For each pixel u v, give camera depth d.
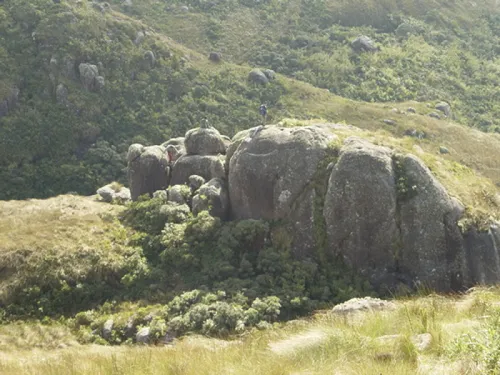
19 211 32.12
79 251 26.86
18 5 66.69
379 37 92.56
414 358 8.48
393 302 16.28
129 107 62.41
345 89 77.25
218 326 20.94
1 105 57.59
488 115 76.38
